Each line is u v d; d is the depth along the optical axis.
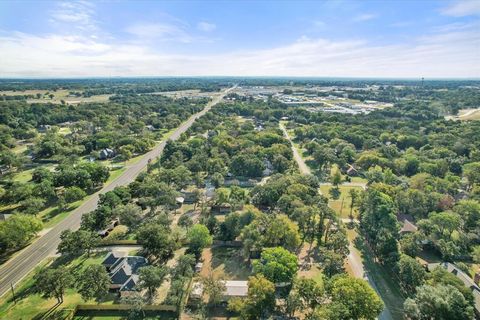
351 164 185.12
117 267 83.50
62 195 132.38
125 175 163.25
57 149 188.62
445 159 167.75
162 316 71.19
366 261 93.06
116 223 112.12
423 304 65.19
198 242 92.75
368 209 109.19
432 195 117.06
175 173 144.00
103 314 71.81
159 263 90.00
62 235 91.69
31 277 83.81
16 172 162.12
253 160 162.25
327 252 85.12
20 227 95.06
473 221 106.88
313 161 187.75
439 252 95.56
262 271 77.00
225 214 120.62
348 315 61.41
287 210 112.81
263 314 69.81
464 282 77.94
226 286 76.94
